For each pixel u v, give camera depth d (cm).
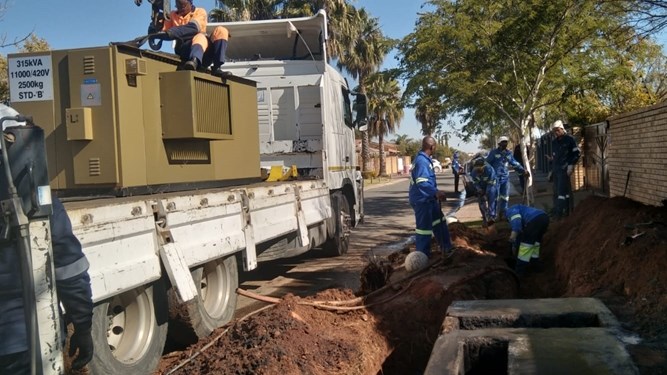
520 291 766
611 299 523
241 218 682
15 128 284
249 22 1068
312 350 496
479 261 767
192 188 682
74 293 306
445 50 1288
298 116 1081
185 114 629
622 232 637
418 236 816
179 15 704
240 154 795
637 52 1209
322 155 1052
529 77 1297
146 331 520
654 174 796
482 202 1224
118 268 463
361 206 1352
